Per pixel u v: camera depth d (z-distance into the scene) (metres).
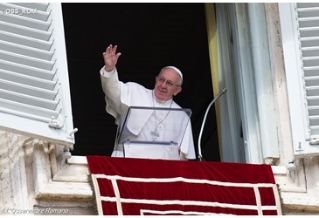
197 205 23.73
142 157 24.97
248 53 25.78
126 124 25.06
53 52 23.94
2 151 23.42
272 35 25.39
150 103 26.02
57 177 23.47
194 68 32.09
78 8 32.06
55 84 23.72
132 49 32.72
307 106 24.44
